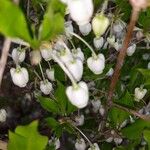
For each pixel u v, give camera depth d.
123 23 0.24
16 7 0.13
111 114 0.22
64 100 0.21
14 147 0.16
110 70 0.26
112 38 0.25
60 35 0.17
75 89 0.17
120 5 0.23
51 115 0.28
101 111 0.26
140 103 0.25
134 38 0.25
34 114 0.31
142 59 0.29
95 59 0.20
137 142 0.23
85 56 0.24
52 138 0.24
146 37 0.24
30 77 0.25
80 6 0.15
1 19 0.13
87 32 0.23
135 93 0.24
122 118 0.22
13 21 0.13
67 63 0.18
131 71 0.25
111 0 0.24
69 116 0.22
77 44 0.25
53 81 0.25
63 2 0.15
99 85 0.26
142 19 0.22
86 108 0.29
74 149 0.30
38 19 0.22
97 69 0.20
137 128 0.21
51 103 0.21
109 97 0.21
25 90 0.28
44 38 0.14
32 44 0.14
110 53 0.26
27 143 0.16
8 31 0.13
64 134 0.30
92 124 0.27
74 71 0.18
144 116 0.21
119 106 0.21
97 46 0.25
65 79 0.24
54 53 0.18
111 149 0.25
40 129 0.26
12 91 0.31
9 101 0.31
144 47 0.28
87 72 0.23
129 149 0.23
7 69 0.30
